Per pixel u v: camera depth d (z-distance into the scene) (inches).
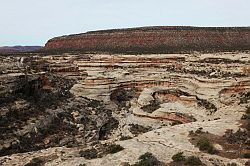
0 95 1750.7
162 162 998.4
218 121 1389.0
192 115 1813.5
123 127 1876.2
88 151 1148.5
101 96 2364.7
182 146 1128.2
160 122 1879.9
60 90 2322.8
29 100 1895.9
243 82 2149.4
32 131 1627.7
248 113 1505.9
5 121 1608.0
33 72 2316.7
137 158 1043.9
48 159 1123.3
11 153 1427.2
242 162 991.6
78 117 1897.1
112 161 1036.5
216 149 1088.2
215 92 2108.8
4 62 2388.0
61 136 1667.1
